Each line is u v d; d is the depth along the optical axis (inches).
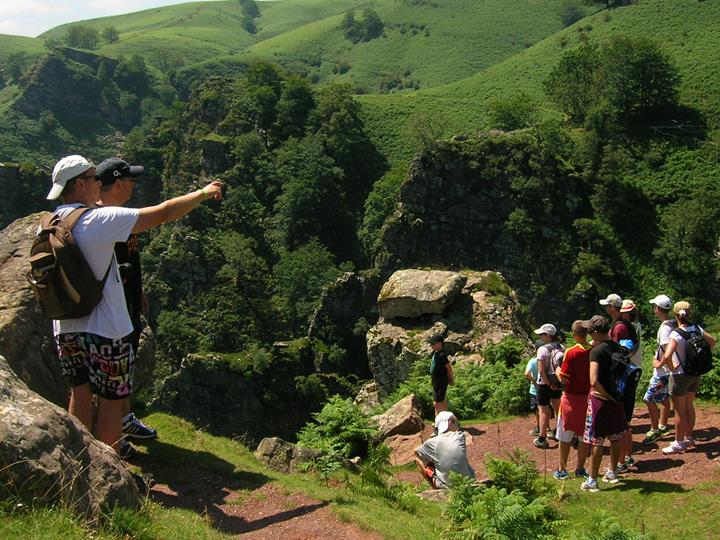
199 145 4434.1
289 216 4069.9
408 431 603.5
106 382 246.2
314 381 2864.2
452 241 3408.0
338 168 4303.6
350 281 3257.9
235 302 3422.7
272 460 369.7
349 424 530.9
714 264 3193.9
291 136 4503.0
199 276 3572.8
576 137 3917.3
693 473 415.2
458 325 922.7
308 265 3575.3
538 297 3272.6
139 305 280.8
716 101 4116.6
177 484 289.9
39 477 209.5
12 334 319.3
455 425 422.6
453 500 337.7
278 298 3533.5
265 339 3353.8
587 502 394.6
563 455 438.0
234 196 4008.4
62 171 244.5
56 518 205.9
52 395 331.3
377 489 360.8
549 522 334.0
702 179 3577.8
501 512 309.3
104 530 216.4
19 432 213.3
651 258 3294.8
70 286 230.2
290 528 262.8
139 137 5871.1
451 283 947.3
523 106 4220.0
